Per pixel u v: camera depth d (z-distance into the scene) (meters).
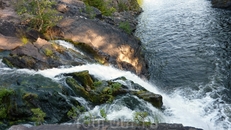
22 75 13.15
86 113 11.06
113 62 18.14
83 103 11.84
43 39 16.80
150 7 46.84
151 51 23.84
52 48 15.88
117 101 12.11
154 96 12.64
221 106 14.09
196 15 35.06
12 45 16.22
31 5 19.45
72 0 26.75
